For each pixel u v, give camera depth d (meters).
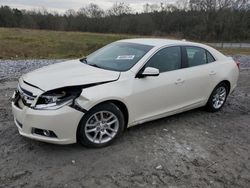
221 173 4.04
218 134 5.29
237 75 6.66
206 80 5.81
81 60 5.46
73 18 72.94
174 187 3.65
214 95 6.21
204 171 4.05
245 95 8.21
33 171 3.74
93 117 4.22
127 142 4.65
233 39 59.31
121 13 73.75
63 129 3.93
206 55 5.98
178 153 4.45
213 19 59.56
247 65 15.89
